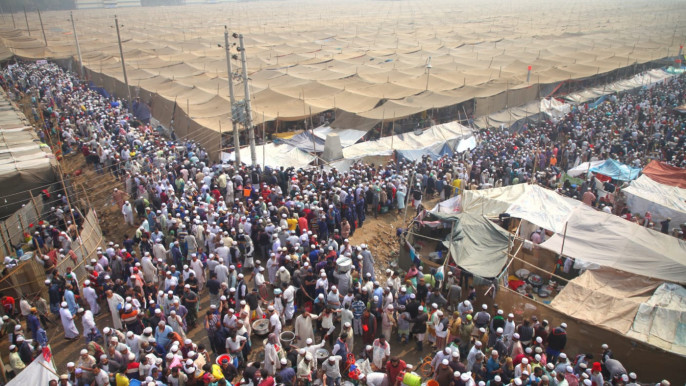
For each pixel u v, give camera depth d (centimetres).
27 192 2402
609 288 1662
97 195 2688
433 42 9181
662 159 3200
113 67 5997
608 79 5866
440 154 3278
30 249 1911
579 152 3212
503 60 6588
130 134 3356
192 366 1130
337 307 1532
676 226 2253
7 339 1525
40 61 6588
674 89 5228
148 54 7575
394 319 1573
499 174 2888
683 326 1383
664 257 1720
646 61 6234
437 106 3881
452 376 1195
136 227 2300
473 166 2886
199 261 1752
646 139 3550
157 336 1332
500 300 1590
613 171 2691
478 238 1816
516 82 4606
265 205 2164
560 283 1872
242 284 1627
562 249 1816
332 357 1218
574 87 5484
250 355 1458
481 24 13875
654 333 1369
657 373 1337
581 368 1301
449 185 2666
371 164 2945
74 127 3691
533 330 1400
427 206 2655
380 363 1321
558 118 4259
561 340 1367
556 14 18712
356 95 4262
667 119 4038
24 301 1545
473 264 1703
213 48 8525
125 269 1697
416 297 1656
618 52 7031
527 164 3080
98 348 1280
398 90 4547
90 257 1906
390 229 2378
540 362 1255
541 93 4947
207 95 4178
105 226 2352
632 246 1795
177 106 3784
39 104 4216
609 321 1418
